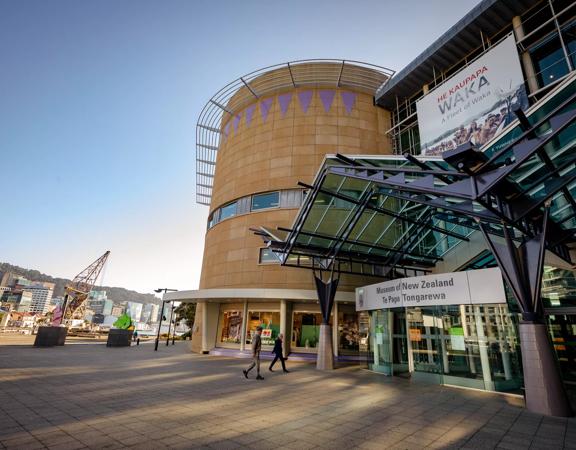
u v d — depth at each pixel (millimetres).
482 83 19562
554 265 13172
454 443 5523
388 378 13172
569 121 6281
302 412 7344
